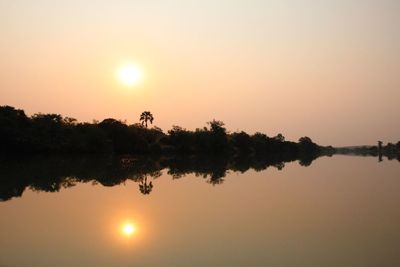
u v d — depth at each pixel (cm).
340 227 2297
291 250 1828
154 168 7462
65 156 10906
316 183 4797
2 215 2645
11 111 11012
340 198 3475
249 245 1905
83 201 3269
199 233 2142
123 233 2138
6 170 6159
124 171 6519
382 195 3684
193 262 1647
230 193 3797
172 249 1827
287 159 13750
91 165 7738
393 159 14712
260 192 3891
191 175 5934
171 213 2736
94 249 1822
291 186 4438
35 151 10831
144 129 14988
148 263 1636
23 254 1745
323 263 1647
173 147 14900
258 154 18862
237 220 2491
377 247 1884
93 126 12550
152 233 2136
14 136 10206
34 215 2650
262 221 2462
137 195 3644
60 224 2358
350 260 1683
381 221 2480
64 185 4403
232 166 8456
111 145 12631
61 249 1822
